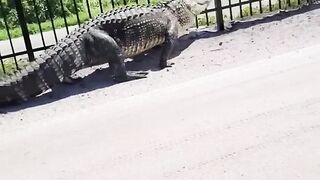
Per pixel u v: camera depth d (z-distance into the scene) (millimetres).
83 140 5391
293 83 5965
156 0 12156
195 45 8016
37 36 11305
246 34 8125
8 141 5660
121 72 6934
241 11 9102
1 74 7793
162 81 6773
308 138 4664
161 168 4551
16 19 12883
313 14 8555
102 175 4609
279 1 9297
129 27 7156
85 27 7082
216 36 8289
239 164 4410
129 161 4773
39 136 5668
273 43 7551
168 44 7418
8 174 4926
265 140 4746
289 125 4961
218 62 7160
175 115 5625
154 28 7344
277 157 4426
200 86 6367
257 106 5508
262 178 4148
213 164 4473
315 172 4129
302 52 6984
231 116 5371
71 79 7129
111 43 6895
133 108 6012
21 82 6609
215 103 5770
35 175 4824
